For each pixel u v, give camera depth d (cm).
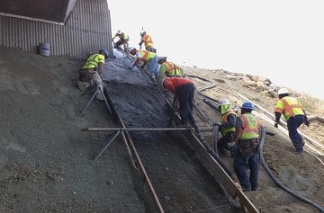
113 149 633
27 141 579
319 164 757
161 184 586
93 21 1043
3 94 679
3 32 895
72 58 976
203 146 680
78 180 535
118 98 819
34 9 903
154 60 975
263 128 825
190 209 549
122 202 521
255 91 1263
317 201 634
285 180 683
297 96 1328
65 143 608
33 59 882
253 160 624
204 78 1210
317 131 989
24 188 486
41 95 727
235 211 567
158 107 848
